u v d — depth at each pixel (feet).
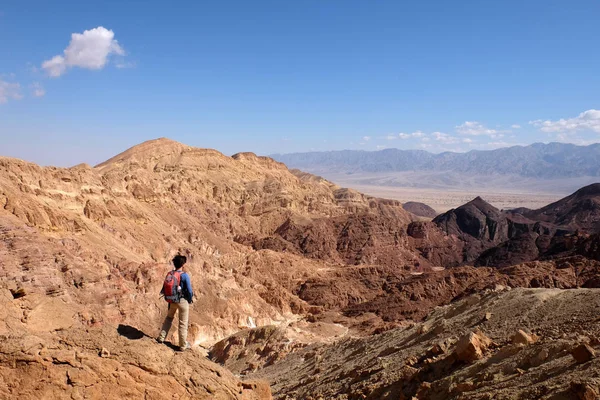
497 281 335.67
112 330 51.67
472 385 72.08
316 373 133.69
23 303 66.08
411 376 87.35
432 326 126.21
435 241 625.82
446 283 356.79
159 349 51.21
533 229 654.94
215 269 316.81
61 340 47.98
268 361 184.55
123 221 293.84
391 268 481.87
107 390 46.42
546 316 99.50
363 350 135.33
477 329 99.91
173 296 53.11
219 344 222.69
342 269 423.64
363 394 92.58
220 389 52.16
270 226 571.28
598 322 84.07
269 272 389.60
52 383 44.78
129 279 221.46
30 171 246.68
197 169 597.93
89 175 299.79
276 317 295.69
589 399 52.90
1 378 43.91
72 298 176.96
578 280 332.60
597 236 380.37
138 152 609.42
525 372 68.49
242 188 611.06
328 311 334.65
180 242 332.19
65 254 193.47
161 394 48.37
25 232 184.85
